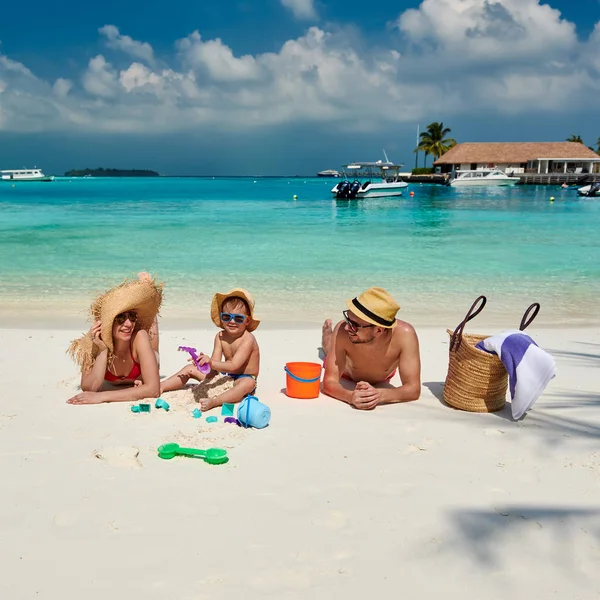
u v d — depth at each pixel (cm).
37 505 315
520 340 473
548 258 1559
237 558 271
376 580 257
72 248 1708
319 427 446
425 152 10838
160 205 4125
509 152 8812
